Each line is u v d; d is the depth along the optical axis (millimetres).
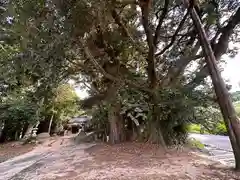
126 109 6516
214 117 6656
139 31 6379
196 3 5020
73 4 3488
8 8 3637
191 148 6289
